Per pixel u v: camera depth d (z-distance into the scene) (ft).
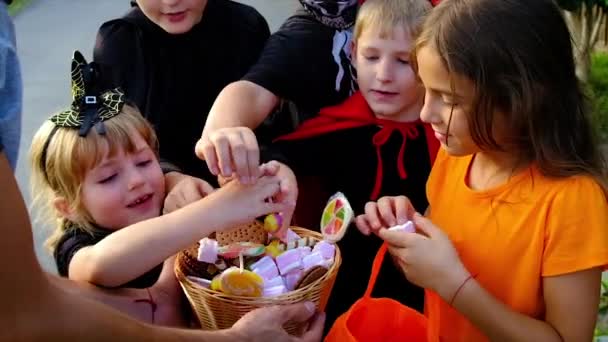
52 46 23.09
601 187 5.07
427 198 6.42
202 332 4.51
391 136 6.94
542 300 5.27
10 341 3.49
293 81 6.85
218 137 5.55
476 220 5.50
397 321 5.93
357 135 7.04
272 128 7.45
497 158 5.39
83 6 27.53
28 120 17.33
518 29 4.88
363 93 6.81
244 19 8.04
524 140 5.12
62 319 3.68
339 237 5.71
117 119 6.21
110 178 6.17
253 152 5.47
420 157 6.97
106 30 7.73
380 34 6.45
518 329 5.10
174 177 6.66
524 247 5.20
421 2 6.49
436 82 5.07
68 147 6.07
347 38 7.00
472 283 5.21
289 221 5.82
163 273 6.02
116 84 7.54
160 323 5.75
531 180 5.21
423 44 5.15
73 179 6.13
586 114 5.27
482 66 4.85
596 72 15.72
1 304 3.43
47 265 10.75
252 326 4.84
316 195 7.36
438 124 5.20
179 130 7.79
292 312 5.13
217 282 5.21
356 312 5.81
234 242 5.86
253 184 5.57
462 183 5.72
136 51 7.64
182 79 7.70
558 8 5.08
